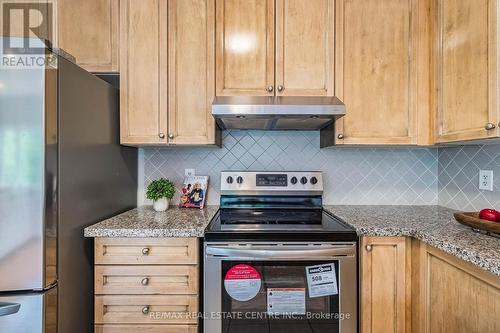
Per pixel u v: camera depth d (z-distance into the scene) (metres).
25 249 1.05
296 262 1.29
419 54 1.59
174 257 1.30
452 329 1.08
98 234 1.28
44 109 1.05
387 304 1.32
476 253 0.93
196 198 1.88
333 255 1.27
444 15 1.46
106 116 1.52
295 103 1.48
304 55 1.61
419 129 1.60
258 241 1.27
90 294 1.36
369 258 1.32
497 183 1.47
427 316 1.22
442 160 1.92
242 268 1.28
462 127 1.33
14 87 1.04
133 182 1.90
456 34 1.37
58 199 1.13
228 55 1.62
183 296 1.30
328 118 1.55
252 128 1.91
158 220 1.48
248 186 1.86
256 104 1.45
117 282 1.30
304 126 1.82
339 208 1.86
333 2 1.61
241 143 1.97
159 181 1.82
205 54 1.61
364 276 1.32
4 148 1.04
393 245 1.32
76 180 1.25
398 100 1.61
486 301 0.92
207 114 1.62
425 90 1.59
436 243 1.11
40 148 1.05
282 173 1.88
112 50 1.63
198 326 1.31
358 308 1.33
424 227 1.31
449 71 1.42
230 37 1.62
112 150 1.60
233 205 1.87
